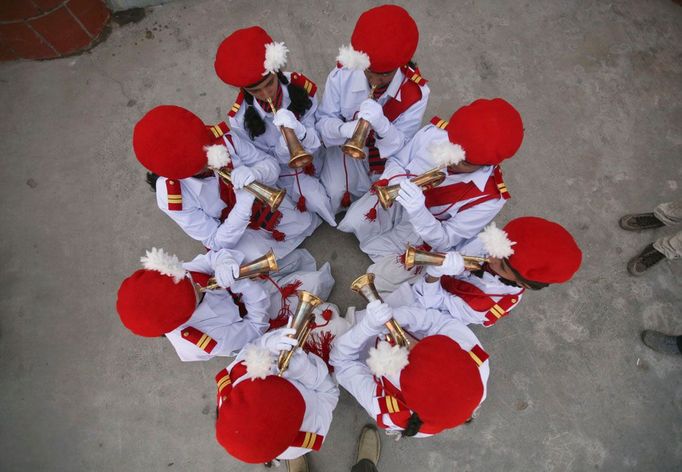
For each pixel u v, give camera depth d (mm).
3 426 2703
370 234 2846
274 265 2104
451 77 3365
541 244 1688
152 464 2646
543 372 2777
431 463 2635
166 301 1747
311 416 2006
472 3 3535
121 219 3088
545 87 3350
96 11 3303
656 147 3227
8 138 3256
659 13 3537
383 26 1988
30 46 3266
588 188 3131
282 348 1912
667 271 2953
